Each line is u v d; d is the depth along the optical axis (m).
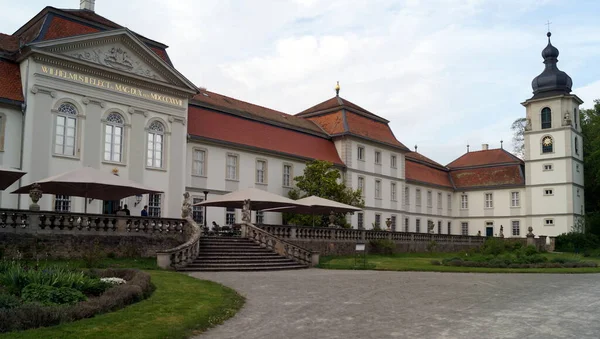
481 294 16.47
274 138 46.97
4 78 29.28
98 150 31.92
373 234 39.66
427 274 23.89
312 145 50.84
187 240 26.17
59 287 12.09
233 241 28.14
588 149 72.62
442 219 72.38
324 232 34.88
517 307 13.87
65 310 10.33
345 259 32.44
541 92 69.12
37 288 11.62
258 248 27.84
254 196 30.58
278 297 15.20
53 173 29.86
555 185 66.56
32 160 28.98
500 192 71.38
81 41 31.06
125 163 33.16
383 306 13.75
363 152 55.19
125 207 29.95
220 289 15.84
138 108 34.19
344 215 45.31
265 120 47.38
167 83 35.66
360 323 11.48
